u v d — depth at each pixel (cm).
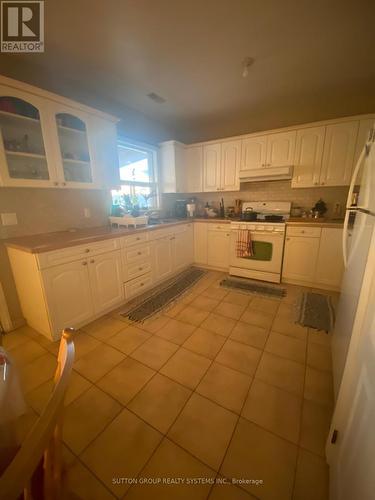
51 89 217
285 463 104
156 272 290
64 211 234
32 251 165
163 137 364
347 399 90
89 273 205
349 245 168
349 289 133
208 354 173
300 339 190
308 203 318
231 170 339
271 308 240
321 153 277
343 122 261
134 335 197
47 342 188
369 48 186
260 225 299
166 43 177
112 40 172
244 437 115
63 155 214
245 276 325
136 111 309
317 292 275
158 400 136
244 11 147
